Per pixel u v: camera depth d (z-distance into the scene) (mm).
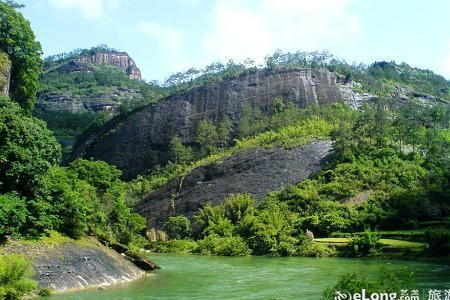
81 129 196375
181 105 159125
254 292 32031
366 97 153500
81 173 54094
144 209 107562
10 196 31500
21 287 25672
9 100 36188
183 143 148625
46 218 33531
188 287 34281
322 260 55094
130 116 165750
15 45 53562
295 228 72688
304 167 97438
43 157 35500
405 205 72750
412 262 50062
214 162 113562
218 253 70750
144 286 34094
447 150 95125
